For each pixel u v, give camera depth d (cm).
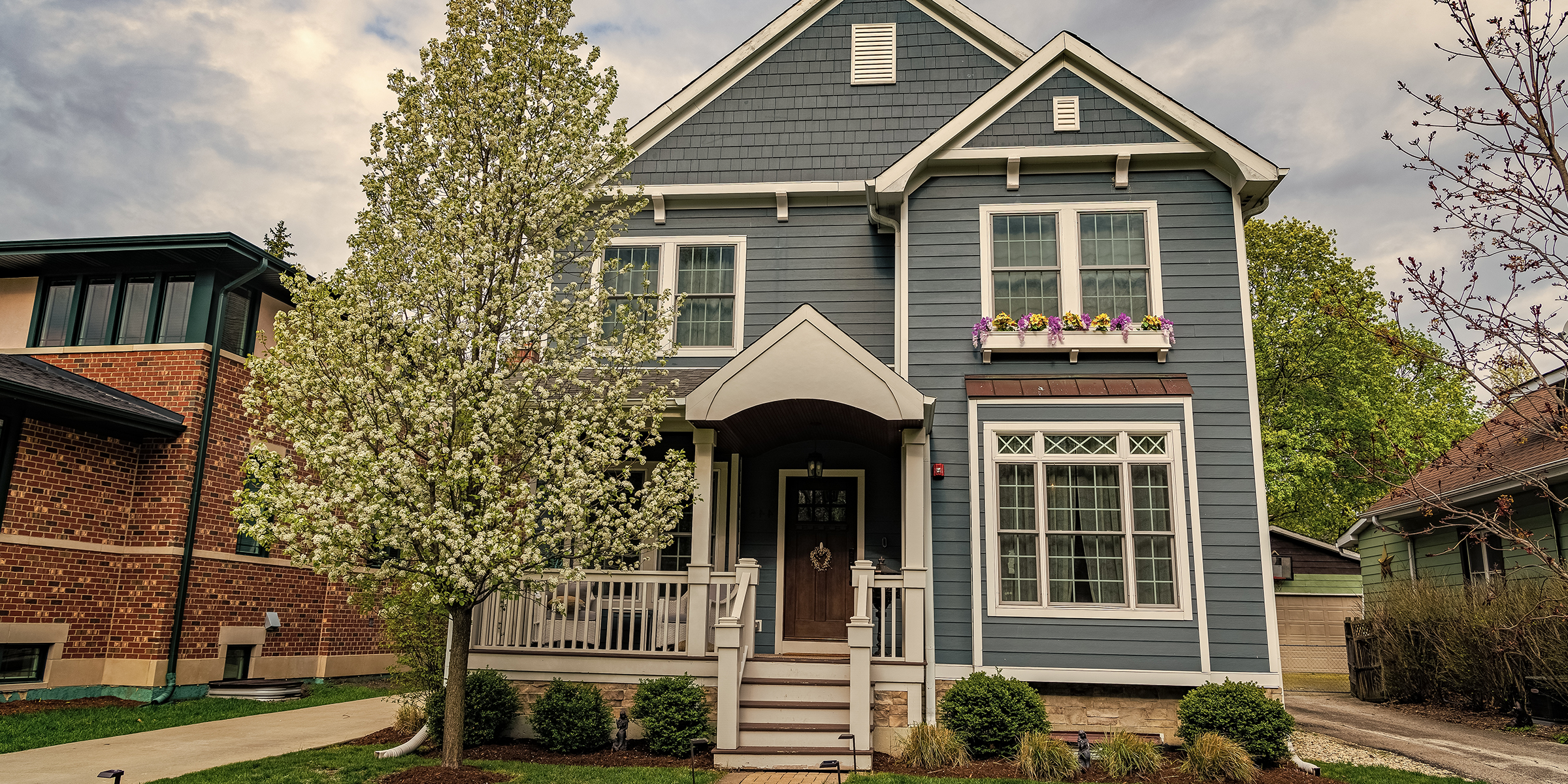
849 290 1254
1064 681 1005
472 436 790
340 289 855
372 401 808
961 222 1170
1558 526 1291
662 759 927
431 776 787
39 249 1373
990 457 1076
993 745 936
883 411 984
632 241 1293
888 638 1131
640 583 1097
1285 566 2058
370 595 1033
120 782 744
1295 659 2052
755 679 982
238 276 1437
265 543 779
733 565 1184
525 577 845
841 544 1196
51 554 1209
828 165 1307
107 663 1273
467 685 975
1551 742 1115
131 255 1387
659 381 1159
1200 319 1107
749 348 1014
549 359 905
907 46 1341
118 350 1389
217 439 1388
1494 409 600
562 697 962
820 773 893
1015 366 1122
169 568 1296
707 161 1322
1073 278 1136
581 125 889
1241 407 1071
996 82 1320
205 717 1169
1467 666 1330
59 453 1229
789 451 1222
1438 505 672
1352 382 2497
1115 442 1065
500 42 904
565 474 835
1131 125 1166
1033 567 1043
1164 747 989
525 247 909
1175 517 1036
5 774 793
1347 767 935
